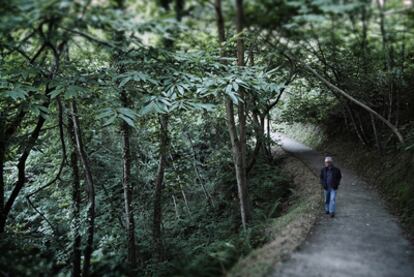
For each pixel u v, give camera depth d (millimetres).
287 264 6691
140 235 12883
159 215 12078
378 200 11195
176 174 14711
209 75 8461
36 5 5336
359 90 14266
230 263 7527
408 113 14047
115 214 13383
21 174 9781
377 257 7070
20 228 13133
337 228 8789
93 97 8570
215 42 8391
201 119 15477
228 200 15500
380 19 6707
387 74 11375
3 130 8844
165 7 6383
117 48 7125
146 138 13219
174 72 7988
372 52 9227
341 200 11281
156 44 7738
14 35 6895
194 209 16156
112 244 12555
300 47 9680
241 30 7031
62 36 6543
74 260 9977
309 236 8242
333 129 20391
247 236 8539
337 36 7684
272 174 15461
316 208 10305
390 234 8359
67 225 12297
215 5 6668
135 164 13680
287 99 23656
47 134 12023
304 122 21312
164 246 11992
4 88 7562
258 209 12406
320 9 6230
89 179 10062
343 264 6719
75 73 7988
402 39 7594
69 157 12242
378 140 13781
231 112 9578
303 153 19625
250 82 8445
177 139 15109
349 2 6160
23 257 8062
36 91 7398
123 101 9102
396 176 11539
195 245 12242
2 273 7273
